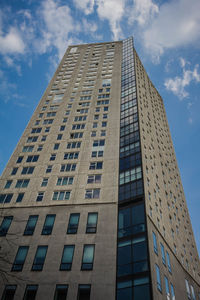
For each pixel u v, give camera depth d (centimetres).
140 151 4134
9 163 4447
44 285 2777
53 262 2972
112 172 3981
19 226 3416
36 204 3691
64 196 3756
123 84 6109
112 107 5409
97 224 3278
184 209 5781
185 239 4869
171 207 4816
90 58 7719
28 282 2822
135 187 3606
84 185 3862
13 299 2702
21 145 4819
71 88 6341
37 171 4238
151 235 3097
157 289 2658
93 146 4534
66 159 4372
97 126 4972
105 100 5672
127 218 3256
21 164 4412
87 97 5888
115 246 3008
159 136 6284
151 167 4428
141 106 5453
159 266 2986
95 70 6975
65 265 2927
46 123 5300
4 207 3697
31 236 3278
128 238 3031
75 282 2755
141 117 5053
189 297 3647
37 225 3403
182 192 6250
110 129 4838
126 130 4719
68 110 5569
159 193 4322
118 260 2869
